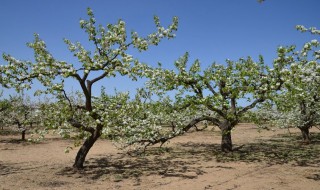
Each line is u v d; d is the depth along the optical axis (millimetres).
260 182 12109
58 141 27875
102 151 21797
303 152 19547
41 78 12719
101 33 14047
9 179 12828
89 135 14805
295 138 28312
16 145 25250
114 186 11750
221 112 18438
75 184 12062
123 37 13992
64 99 14023
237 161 16938
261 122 23500
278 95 16922
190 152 20859
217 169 14789
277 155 18688
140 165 16078
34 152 21391
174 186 11672
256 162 16547
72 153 20906
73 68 12805
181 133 19031
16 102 29906
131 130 14047
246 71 16953
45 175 13602
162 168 15188
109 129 12695
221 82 19188
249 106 18438
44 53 12930
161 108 19906
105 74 14281
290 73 12625
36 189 11312
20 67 12906
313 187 11312
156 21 14266
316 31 10977
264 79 16109
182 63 19750
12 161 17672
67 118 13398
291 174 13500
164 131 19188
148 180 12672
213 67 21000
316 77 10945
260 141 27031
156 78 17719
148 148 23156
